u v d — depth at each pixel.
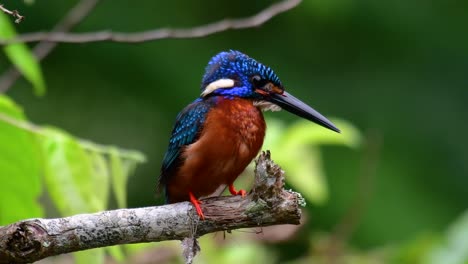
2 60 13.96
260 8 15.14
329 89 15.27
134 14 14.53
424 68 15.39
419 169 14.84
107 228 5.59
